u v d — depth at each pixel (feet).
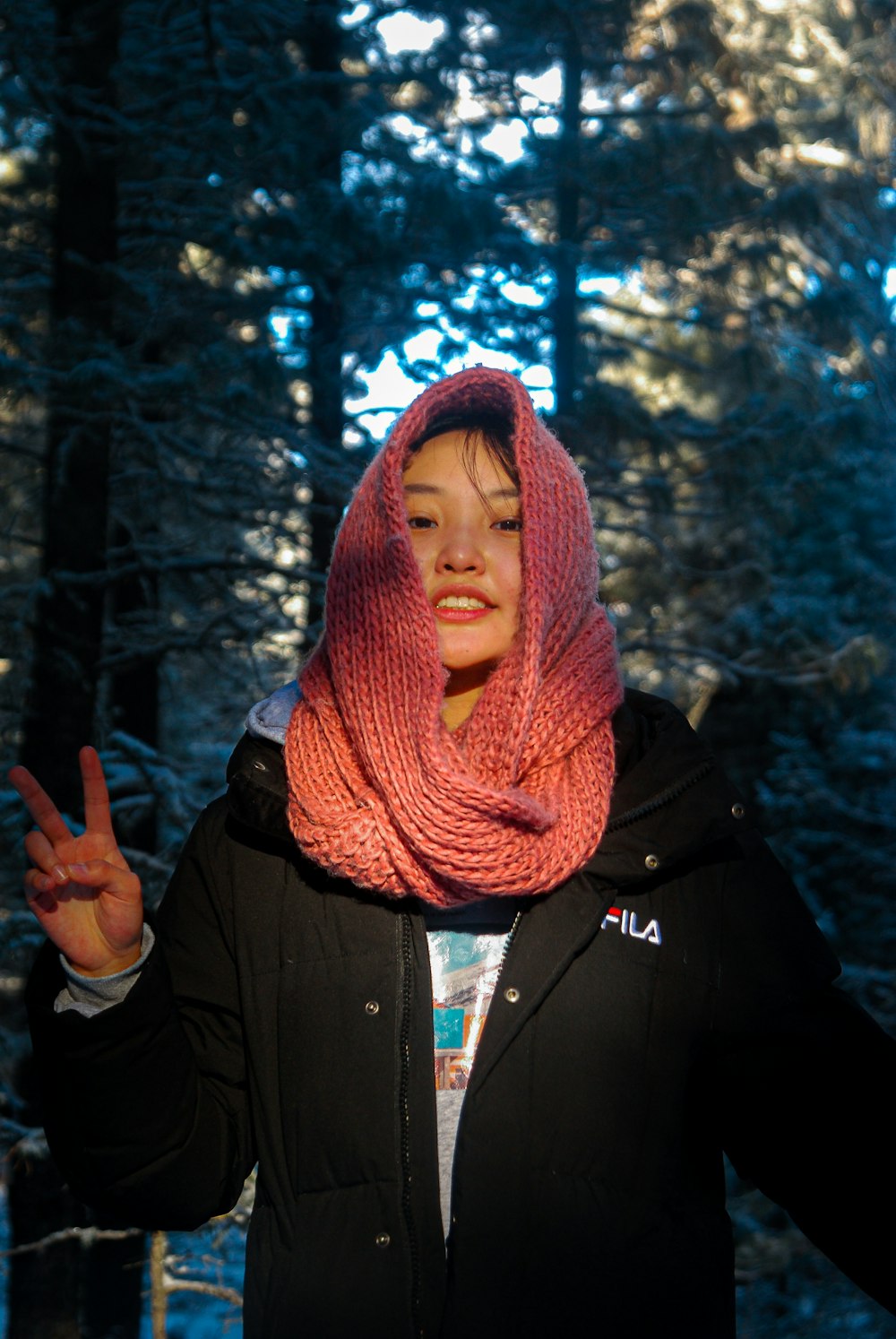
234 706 28.53
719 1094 5.29
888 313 40.37
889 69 41.75
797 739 38.19
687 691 38.45
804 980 5.25
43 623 22.41
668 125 27.68
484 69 27.86
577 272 28.14
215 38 23.12
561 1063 4.93
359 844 5.01
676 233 28.14
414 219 23.71
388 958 5.12
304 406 25.62
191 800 22.31
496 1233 4.73
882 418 37.22
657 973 5.09
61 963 4.99
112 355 21.50
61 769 21.98
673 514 27.63
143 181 24.00
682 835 5.15
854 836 38.29
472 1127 4.83
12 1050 22.20
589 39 29.32
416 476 5.61
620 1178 4.86
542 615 5.20
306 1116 5.01
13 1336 20.99
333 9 25.20
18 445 24.89
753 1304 30.83
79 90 22.30
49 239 26.11
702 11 32.55
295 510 24.95
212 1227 18.70
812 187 29.53
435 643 5.09
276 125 23.22
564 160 28.07
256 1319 4.94
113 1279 24.97
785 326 34.04
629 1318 4.70
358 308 26.30
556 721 5.21
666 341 40.16
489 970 5.20
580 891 5.10
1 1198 26.45
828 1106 5.13
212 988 5.44
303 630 24.32
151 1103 4.99
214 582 24.67
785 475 28.25
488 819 4.89
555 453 5.57
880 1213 5.05
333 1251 4.84
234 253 23.07
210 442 25.98
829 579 36.78
